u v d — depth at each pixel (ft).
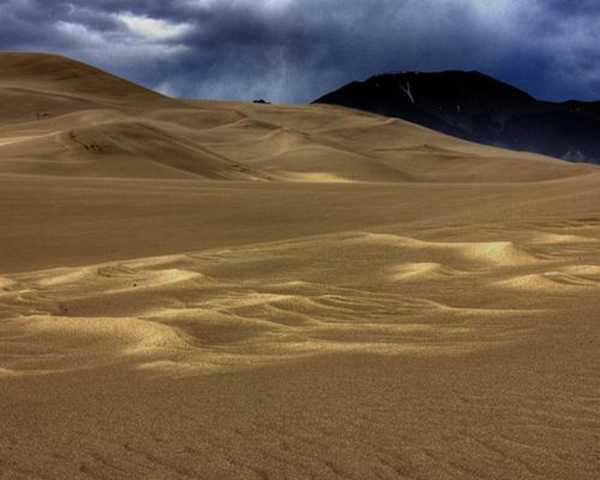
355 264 36.83
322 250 41.32
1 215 74.38
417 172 338.95
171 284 32.42
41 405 15.67
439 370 16.66
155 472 11.02
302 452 11.59
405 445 11.67
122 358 20.16
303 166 297.74
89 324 24.31
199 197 86.53
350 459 11.19
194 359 19.44
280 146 341.82
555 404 13.41
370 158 330.13
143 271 38.06
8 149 183.42
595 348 17.79
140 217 74.13
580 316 22.02
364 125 513.86
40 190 89.25
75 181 99.86
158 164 184.65
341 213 75.56
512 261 34.76
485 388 14.73
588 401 13.52
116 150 188.55
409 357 18.44
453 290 28.43
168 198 85.66
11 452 12.19
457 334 21.12
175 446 12.16
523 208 59.72
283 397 14.99
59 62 562.25
